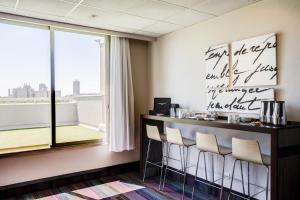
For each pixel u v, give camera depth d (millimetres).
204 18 3451
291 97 2609
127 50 4301
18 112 7000
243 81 3045
